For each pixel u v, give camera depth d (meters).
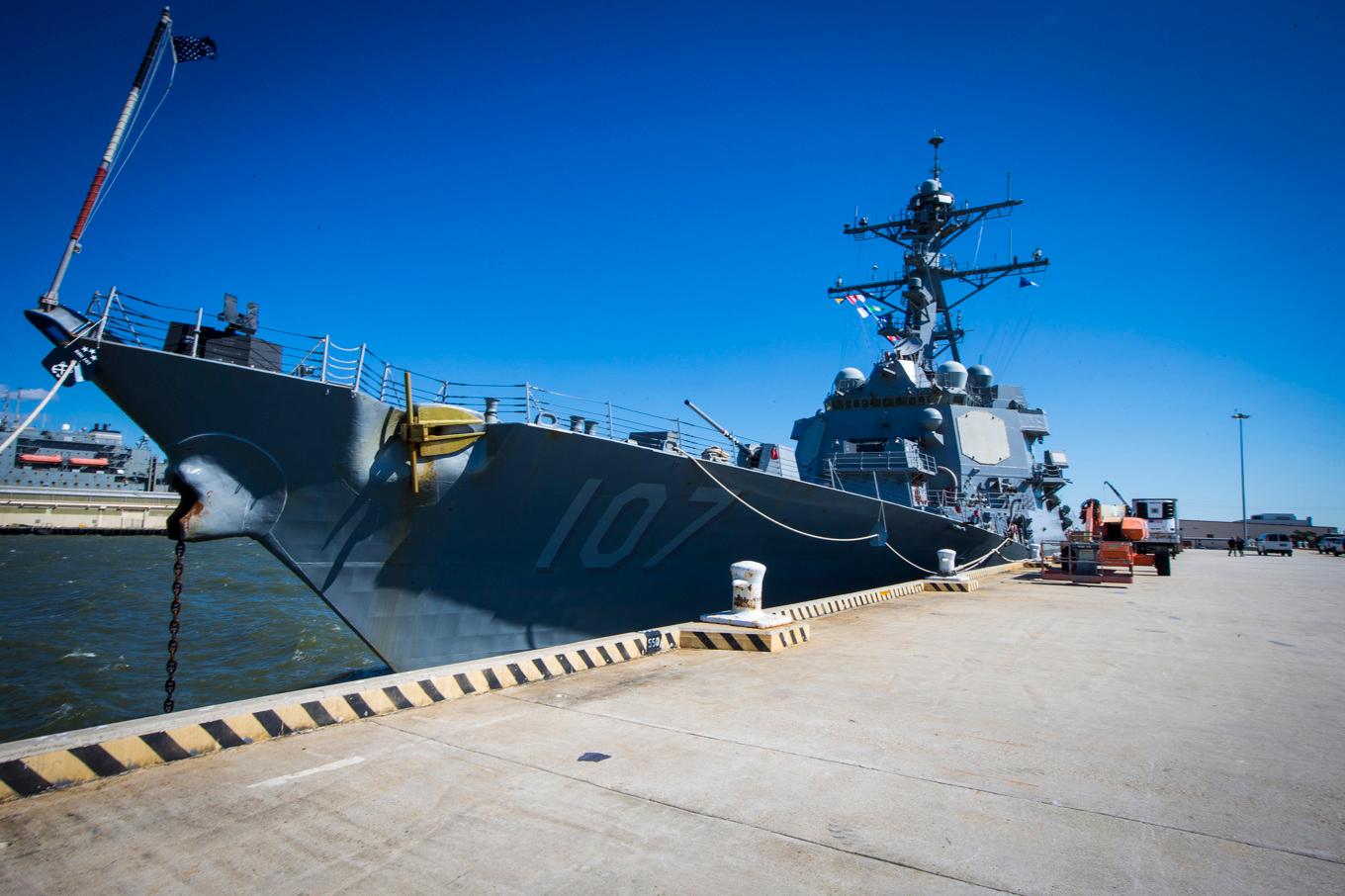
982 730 5.03
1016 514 20.08
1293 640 9.30
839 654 7.71
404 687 5.32
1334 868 3.09
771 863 3.07
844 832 3.38
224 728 4.37
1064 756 4.51
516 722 5.02
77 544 42.97
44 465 55.00
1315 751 4.68
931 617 10.88
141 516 51.59
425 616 9.14
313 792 3.77
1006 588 15.99
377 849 3.17
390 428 8.27
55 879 2.90
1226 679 6.83
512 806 3.63
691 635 7.89
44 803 3.57
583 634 10.48
